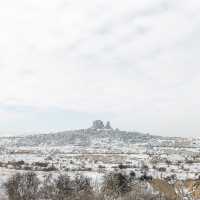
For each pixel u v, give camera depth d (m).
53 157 97.31
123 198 41.84
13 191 42.09
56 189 44.00
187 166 73.12
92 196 41.84
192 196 48.72
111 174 49.41
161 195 46.50
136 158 98.56
